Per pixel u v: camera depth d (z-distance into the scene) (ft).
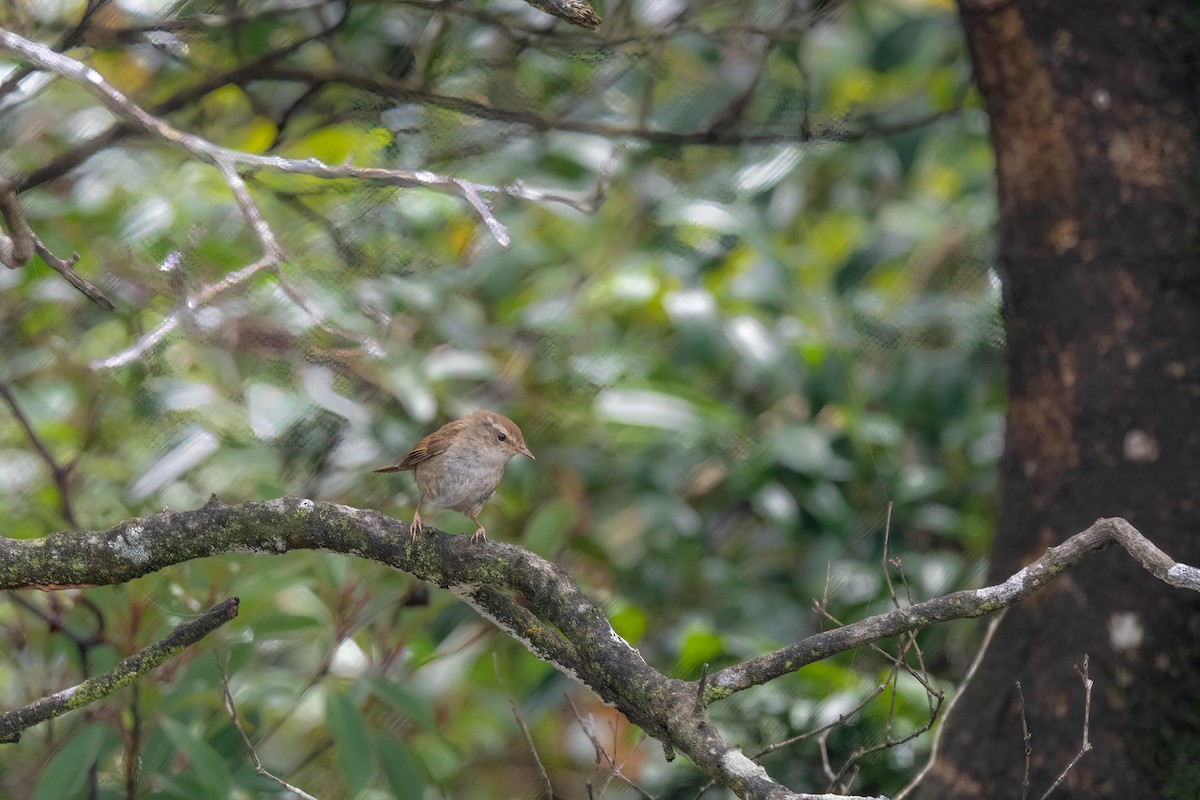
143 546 21.18
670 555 38.83
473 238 37.01
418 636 33.91
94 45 32.55
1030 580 19.66
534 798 35.01
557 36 33.24
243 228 32.63
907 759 33.45
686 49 37.50
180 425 34.04
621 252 40.06
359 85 33.58
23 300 34.53
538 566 21.35
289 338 31.01
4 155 34.06
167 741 28.84
